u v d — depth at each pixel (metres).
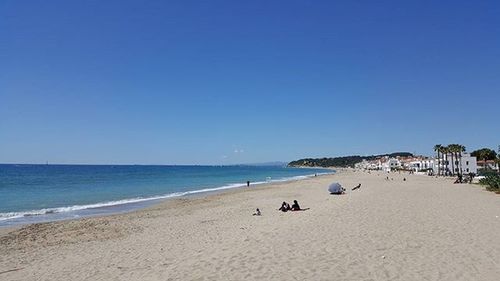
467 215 18.56
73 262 12.62
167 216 25.05
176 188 57.22
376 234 13.77
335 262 10.23
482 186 48.00
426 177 95.81
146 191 50.72
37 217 26.00
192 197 40.88
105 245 15.70
